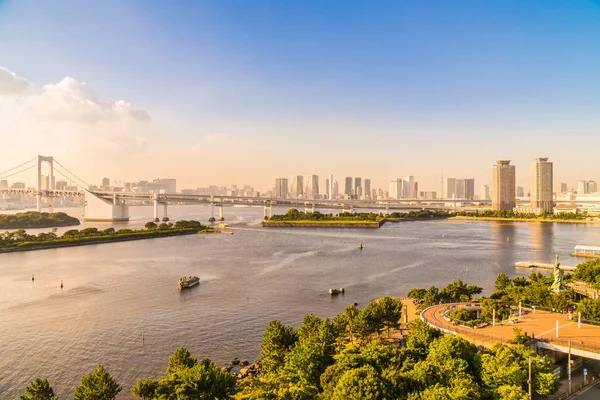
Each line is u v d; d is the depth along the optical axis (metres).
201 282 178.50
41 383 69.06
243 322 126.44
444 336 81.56
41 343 109.62
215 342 111.31
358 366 72.62
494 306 104.44
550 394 70.44
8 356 101.81
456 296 128.25
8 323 124.44
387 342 99.88
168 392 67.56
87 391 67.88
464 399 61.59
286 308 140.25
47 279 184.62
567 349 80.75
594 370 82.81
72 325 123.12
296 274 195.00
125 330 119.38
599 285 132.88
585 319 98.38
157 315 132.62
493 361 71.50
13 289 165.75
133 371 94.44
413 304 135.38
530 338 85.06
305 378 75.75
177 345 109.25
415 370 69.31
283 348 88.88
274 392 70.50
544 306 110.00
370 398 61.16
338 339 98.38
